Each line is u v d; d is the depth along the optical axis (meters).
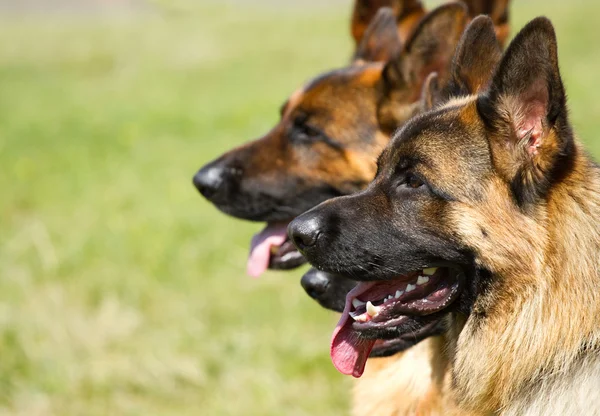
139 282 10.05
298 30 35.56
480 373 5.03
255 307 9.53
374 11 8.68
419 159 4.96
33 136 18.98
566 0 41.75
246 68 28.25
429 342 5.87
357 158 6.92
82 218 12.62
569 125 4.77
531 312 4.78
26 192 14.10
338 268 5.13
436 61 6.80
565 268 4.74
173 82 26.44
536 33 4.61
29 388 8.09
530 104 4.76
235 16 42.06
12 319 9.12
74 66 29.77
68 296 9.83
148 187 14.34
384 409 6.13
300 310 9.42
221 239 11.49
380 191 5.13
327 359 8.39
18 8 47.41
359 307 5.36
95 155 16.92
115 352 8.64
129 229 11.95
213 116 20.52
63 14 45.00
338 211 5.15
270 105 21.53
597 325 4.76
